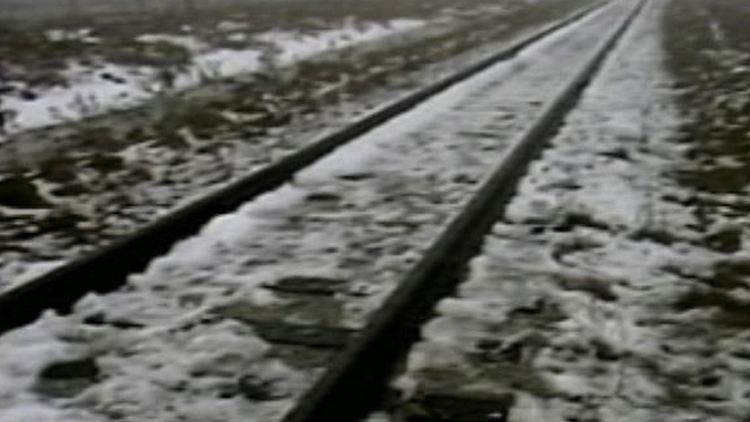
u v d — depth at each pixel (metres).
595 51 24.55
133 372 5.57
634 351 6.07
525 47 27.78
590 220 8.91
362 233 8.41
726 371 5.86
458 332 6.22
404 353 5.90
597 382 5.61
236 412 5.09
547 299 6.85
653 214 9.23
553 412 5.24
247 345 5.92
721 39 30.59
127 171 11.52
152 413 5.09
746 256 8.01
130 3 53.19
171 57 22.33
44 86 17.47
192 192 10.55
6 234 8.78
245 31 30.05
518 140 11.70
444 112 15.52
